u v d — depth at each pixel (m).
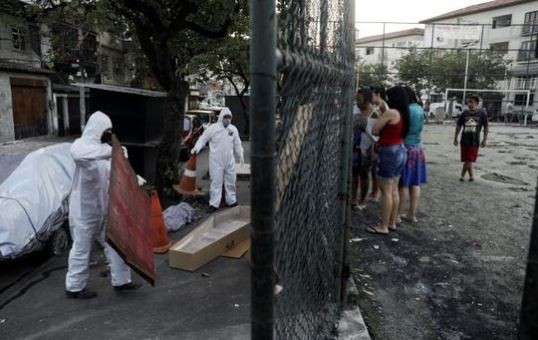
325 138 2.28
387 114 5.12
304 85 1.61
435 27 32.31
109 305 3.94
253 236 1.20
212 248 4.90
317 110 1.97
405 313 3.65
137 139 8.62
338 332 3.13
